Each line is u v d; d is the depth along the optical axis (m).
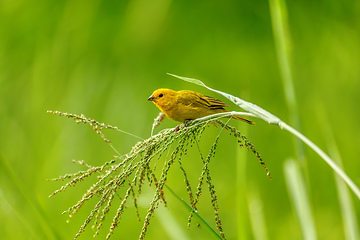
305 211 5.91
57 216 11.52
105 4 11.11
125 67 11.77
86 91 11.77
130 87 11.80
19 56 11.76
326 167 12.32
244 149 6.32
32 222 7.23
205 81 12.14
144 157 4.82
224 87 12.25
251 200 7.09
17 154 11.76
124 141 11.67
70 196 11.82
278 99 12.38
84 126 11.75
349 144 11.91
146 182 7.11
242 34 11.70
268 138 12.94
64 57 11.68
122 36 11.20
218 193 12.88
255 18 11.55
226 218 12.54
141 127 11.80
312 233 5.79
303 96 12.08
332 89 12.09
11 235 10.10
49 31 11.50
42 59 11.66
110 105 11.77
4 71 11.75
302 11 11.61
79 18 11.25
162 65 11.85
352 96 12.09
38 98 11.87
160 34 11.38
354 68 11.78
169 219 6.75
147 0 10.87
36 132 11.84
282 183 12.57
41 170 11.54
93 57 11.70
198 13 11.43
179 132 4.90
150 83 11.90
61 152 11.61
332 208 12.02
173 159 4.79
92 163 11.61
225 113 4.84
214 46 11.72
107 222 12.09
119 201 12.20
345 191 6.14
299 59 11.72
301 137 4.32
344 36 11.60
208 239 11.45
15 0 11.48
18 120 11.98
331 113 12.05
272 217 12.25
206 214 12.70
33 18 11.41
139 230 12.11
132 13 10.98
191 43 11.66
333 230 11.62
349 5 11.41
